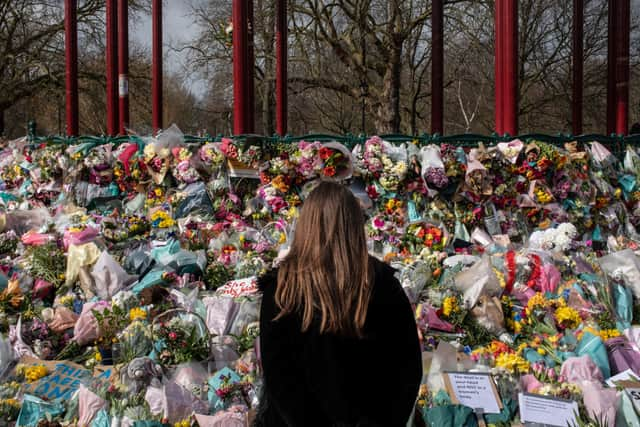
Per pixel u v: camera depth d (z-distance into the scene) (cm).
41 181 915
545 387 430
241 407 406
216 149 781
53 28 2772
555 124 2773
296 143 779
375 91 2348
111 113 1334
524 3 2344
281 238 701
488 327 530
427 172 732
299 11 2366
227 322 514
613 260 609
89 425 395
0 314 542
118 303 527
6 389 436
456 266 591
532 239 685
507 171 764
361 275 241
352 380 237
